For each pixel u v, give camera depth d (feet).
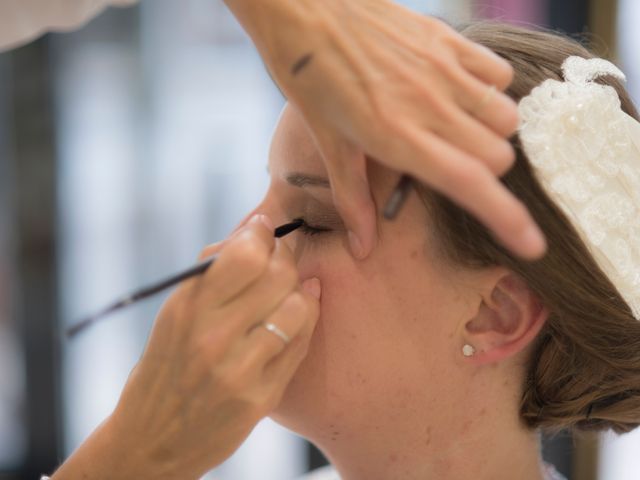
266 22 2.13
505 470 2.81
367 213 2.41
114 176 7.62
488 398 2.69
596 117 2.45
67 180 7.52
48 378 7.74
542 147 2.33
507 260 2.42
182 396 2.31
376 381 2.60
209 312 2.24
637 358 2.69
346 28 2.05
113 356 7.89
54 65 7.26
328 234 2.58
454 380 2.63
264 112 7.42
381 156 2.01
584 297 2.49
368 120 1.98
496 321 2.59
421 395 2.63
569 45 2.74
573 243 2.40
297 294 2.31
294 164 2.56
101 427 2.53
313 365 2.61
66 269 7.68
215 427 2.33
